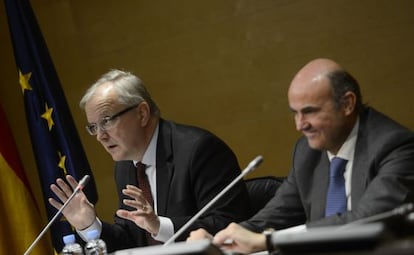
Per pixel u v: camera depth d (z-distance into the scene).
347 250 3.87
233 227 6.20
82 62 11.77
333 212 6.58
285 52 11.23
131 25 11.66
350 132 6.52
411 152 6.28
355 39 10.99
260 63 11.32
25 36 10.45
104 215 11.82
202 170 7.95
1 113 10.45
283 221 7.04
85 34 11.77
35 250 10.20
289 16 11.20
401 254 3.53
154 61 11.63
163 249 4.55
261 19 11.29
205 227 7.55
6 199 10.23
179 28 11.54
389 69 10.91
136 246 8.15
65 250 7.29
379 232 3.82
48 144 10.24
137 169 8.32
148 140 8.16
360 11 10.98
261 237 6.12
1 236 10.14
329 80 6.33
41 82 10.40
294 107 6.41
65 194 7.70
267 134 11.34
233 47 11.39
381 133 6.42
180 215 7.91
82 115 11.79
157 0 11.59
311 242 3.92
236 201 7.88
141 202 7.27
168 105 11.62
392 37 10.89
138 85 8.14
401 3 10.85
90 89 8.13
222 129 11.48
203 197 7.90
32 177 11.82
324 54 11.09
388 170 6.18
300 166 6.96
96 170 11.81
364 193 6.18
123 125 7.98
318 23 11.10
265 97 11.33
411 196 6.05
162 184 8.04
